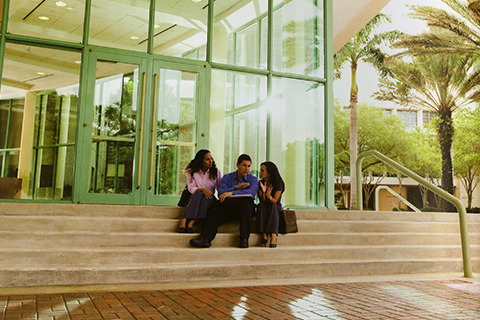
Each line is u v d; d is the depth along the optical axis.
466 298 4.15
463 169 31.45
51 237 5.03
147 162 7.34
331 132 8.70
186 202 6.06
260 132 8.40
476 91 29.86
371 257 6.06
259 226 5.71
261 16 8.55
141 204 7.23
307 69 8.80
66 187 9.20
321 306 3.62
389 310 3.55
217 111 8.16
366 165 32.88
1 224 5.09
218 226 5.67
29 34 6.93
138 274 4.57
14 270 4.20
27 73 8.86
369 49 30.77
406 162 33.56
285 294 4.11
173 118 7.66
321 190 8.54
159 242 5.40
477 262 6.28
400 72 30.62
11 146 11.22
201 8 8.10
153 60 7.59
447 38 26.97
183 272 4.75
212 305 3.55
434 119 32.28
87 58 7.15
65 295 3.77
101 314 3.13
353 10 12.15
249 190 5.71
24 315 3.02
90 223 5.43
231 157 8.22
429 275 5.75
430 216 7.43
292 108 8.58
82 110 7.02
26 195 9.59
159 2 7.79
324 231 6.55
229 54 8.23
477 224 7.41
